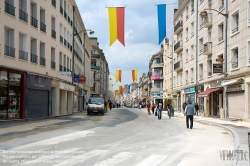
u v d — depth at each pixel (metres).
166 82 58.03
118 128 17.09
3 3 19.36
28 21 22.86
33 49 24.50
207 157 8.22
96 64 78.69
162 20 22.52
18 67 21.25
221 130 16.89
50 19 27.77
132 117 30.50
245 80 21.97
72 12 38.69
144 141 11.40
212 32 29.91
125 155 8.29
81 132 14.59
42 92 25.58
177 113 42.44
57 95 29.64
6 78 19.97
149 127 18.09
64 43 33.47
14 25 20.70
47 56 26.94
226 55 25.55
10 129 15.42
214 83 28.86
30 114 23.11
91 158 7.81
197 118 28.08
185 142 11.31
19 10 21.59
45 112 26.20
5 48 19.88
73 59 36.69
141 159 7.73
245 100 21.98
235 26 24.66
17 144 10.38
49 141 11.22
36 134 13.56
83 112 42.34
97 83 76.00
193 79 37.47
